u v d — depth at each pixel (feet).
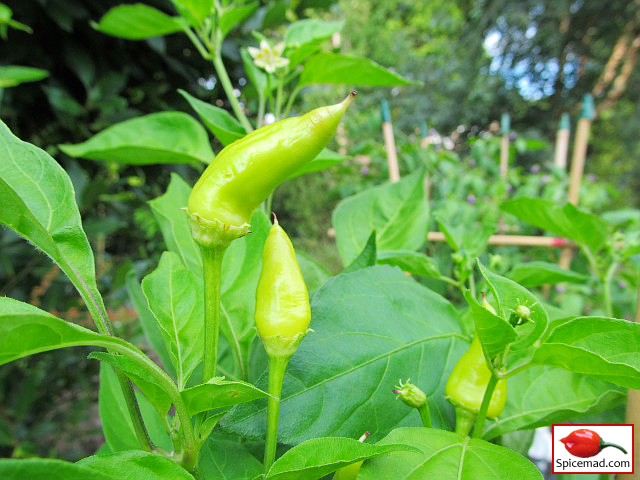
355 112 4.19
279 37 1.99
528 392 0.61
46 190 0.43
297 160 0.34
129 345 0.33
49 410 1.88
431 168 2.53
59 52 1.53
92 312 0.41
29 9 1.36
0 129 0.44
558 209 0.99
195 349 0.44
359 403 0.46
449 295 1.83
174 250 0.64
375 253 0.62
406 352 0.51
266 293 0.37
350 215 0.91
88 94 1.52
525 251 2.48
